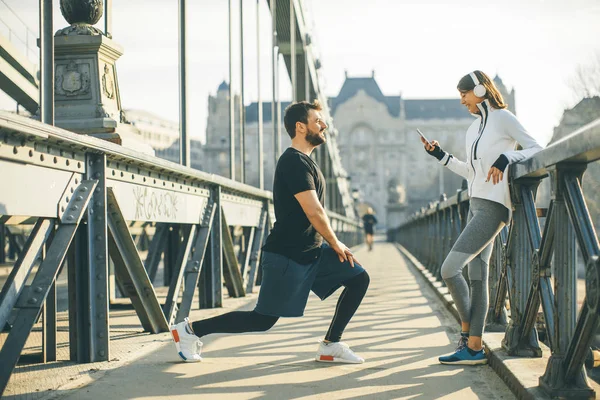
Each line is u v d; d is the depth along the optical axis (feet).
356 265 11.00
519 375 9.00
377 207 397.80
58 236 9.91
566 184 7.68
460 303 11.03
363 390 9.29
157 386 9.57
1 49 24.80
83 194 10.55
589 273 6.83
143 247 54.70
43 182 9.45
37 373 10.37
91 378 10.07
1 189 8.33
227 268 22.04
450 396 8.93
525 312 10.05
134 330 15.06
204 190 18.35
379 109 401.08
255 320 11.00
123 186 12.37
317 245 10.80
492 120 10.50
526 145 10.29
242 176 27.71
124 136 13.94
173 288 15.89
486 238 10.52
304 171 10.41
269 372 10.51
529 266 10.44
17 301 8.94
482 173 10.48
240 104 27.78
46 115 10.83
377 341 13.60
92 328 11.19
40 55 10.75
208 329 11.27
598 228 53.11
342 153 400.47
